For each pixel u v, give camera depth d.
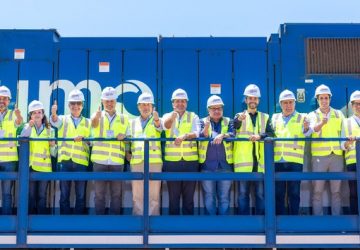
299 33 7.52
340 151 6.70
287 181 6.74
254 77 7.46
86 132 6.77
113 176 6.28
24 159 6.25
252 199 7.03
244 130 6.71
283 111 6.76
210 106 6.71
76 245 6.15
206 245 6.15
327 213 6.93
